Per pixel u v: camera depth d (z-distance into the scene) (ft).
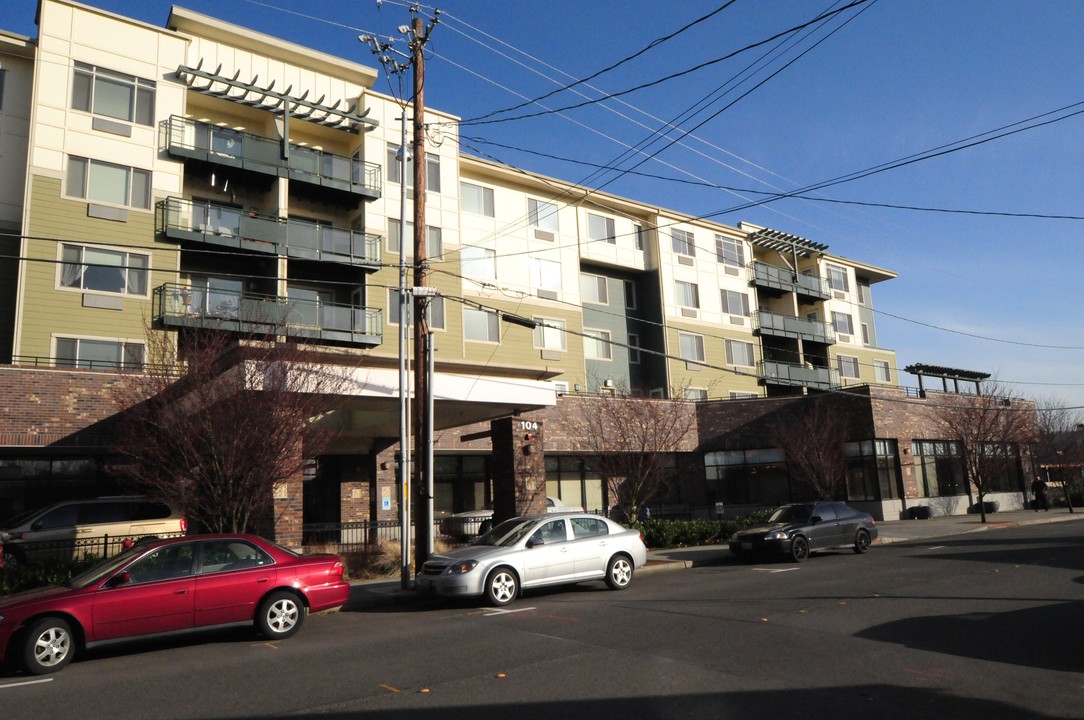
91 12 87.15
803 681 23.59
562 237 123.34
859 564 56.03
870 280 176.04
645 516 102.94
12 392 65.67
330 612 44.29
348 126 103.30
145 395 50.16
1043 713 20.13
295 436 47.21
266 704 22.91
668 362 128.67
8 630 28.66
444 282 107.14
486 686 23.99
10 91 85.87
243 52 97.91
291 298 90.58
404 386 51.01
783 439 106.52
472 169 115.14
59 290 80.23
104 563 33.73
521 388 62.34
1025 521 96.17
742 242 146.41
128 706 23.39
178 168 89.71
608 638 30.96
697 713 20.65
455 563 42.27
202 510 47.11
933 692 22.18
